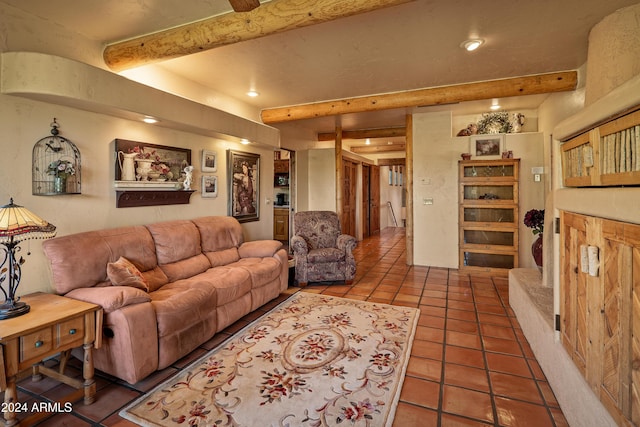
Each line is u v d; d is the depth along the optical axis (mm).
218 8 2230
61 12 2264
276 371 2133
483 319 3031
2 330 1540
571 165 1682
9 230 1669
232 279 2863
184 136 3549
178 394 1904
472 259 4781
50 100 2264
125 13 2287
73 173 2434
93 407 1812
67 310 1802
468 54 3021
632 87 1043
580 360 1518
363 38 2688
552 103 4195
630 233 1100
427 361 2285
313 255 4098
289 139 6312
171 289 2578
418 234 5254
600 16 2354
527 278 3086
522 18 2387
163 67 3279
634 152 1068
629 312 1110
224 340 2604
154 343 2062
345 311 3211
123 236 2605
